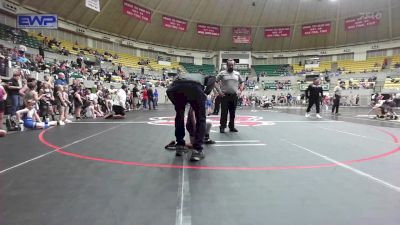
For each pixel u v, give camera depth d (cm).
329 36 3841
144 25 3500
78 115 1001
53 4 2559
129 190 231
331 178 268
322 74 3491
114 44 3412
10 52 1476
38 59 1616
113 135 562
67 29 2812
